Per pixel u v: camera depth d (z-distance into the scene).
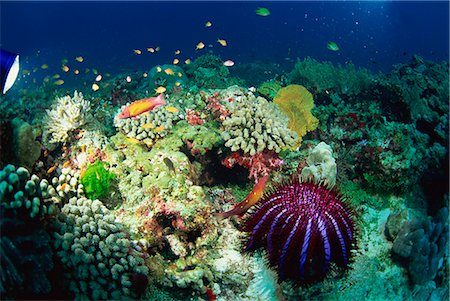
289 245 3.01
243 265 4.10
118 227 3.83
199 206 4.26
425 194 6.11
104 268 3.45
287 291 3.85
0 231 3.01
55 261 3.41
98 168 4.59
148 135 5.38
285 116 5.83
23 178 3.27
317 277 3.13
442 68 10.54
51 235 3.46
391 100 7.81
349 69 9.24
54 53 41.84
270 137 5.27
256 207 3.53
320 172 4.95
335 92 8.48
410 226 4.70
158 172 4.72
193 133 5.24
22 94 10.20
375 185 5.76
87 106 5.90
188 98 6.68
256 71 16.06
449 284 4.89
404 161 5.64
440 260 4.92
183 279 3.82
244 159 5.20
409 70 10.13
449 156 6.30
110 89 9.52
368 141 6.11
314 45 40.72
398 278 4.48
